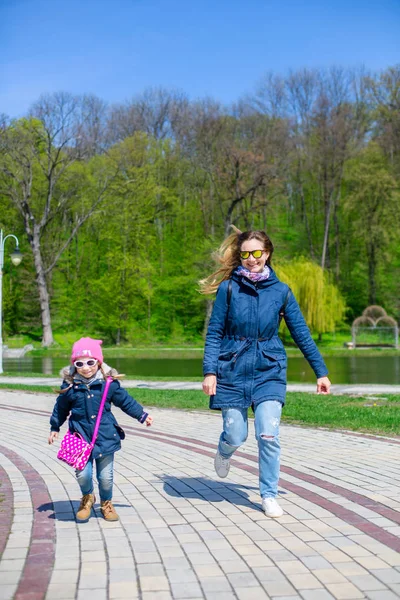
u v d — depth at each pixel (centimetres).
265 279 563
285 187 6788
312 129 6500
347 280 6669
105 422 534
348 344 5156
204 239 6366
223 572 409
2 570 415
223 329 570
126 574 407
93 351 529
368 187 5772
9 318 6066
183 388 1989
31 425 1194
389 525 509
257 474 719
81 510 536
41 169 5800
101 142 6369
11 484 682
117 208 6044
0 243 2791
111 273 6119
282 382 560
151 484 677
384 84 6247
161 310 6331
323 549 452
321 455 839
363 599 363
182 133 6675
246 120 6344
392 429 1061
